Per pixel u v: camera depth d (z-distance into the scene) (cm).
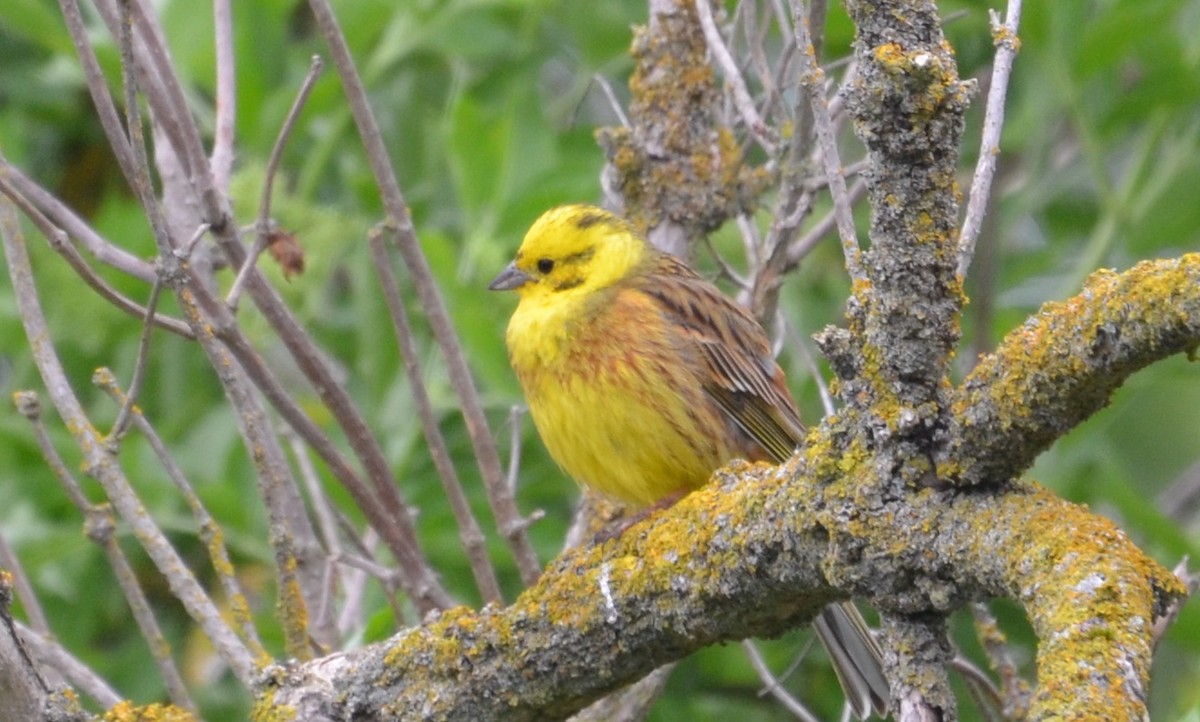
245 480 1368
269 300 952
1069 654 520
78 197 1633
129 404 874
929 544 627
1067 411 598
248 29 1423
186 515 1375
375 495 975
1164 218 1435
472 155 1398
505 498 998
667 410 1016
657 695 981
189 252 848
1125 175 1633
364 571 1054
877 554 640
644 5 1553
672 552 737
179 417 1423
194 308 849
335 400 963
